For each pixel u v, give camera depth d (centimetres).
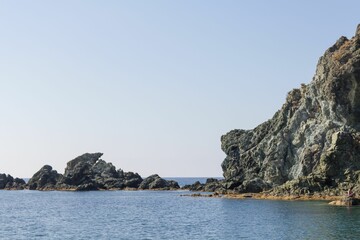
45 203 15362
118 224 8638
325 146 12962
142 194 19812
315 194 12206
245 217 8888
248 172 15738
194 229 7562
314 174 12481
